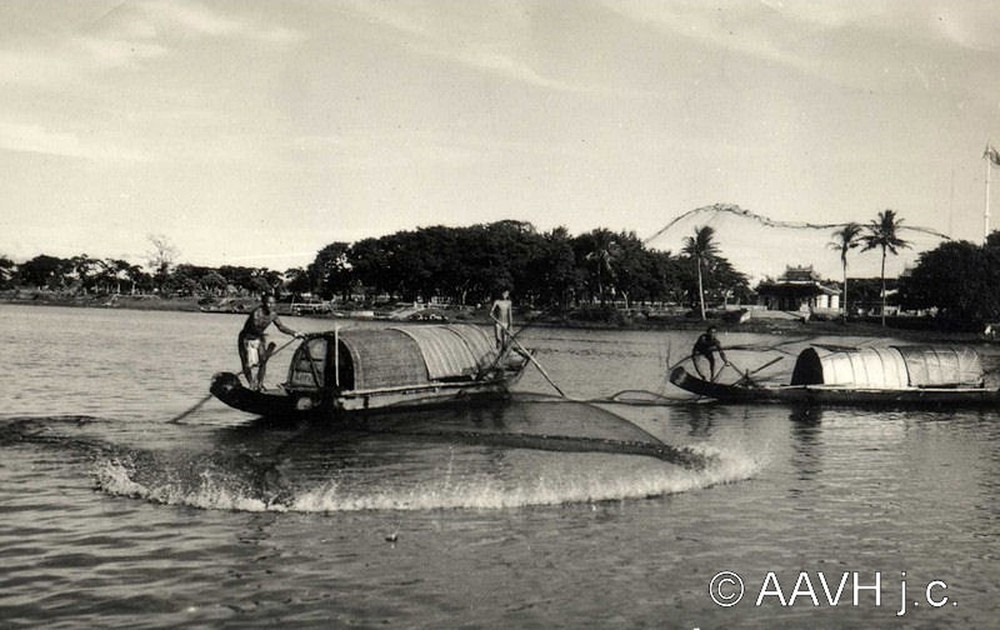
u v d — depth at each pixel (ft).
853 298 234.99
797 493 50.11
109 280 603.67
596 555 37.83
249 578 34.47
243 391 69.21
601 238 270.67
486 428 62.75
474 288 354.74
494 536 40.11
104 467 53.42
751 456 61.11
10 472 51.85
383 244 376.68
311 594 32.94
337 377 68.64
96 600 32.14
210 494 46.62
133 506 44.32
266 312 72.90
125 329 255.50
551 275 301.63
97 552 37.29
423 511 43.83
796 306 248.52
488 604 32.30
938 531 42.63
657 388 106.52
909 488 52.08
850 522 44.01
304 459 55.83
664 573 35.91
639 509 45.21
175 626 30.07
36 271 602.03
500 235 341.00
